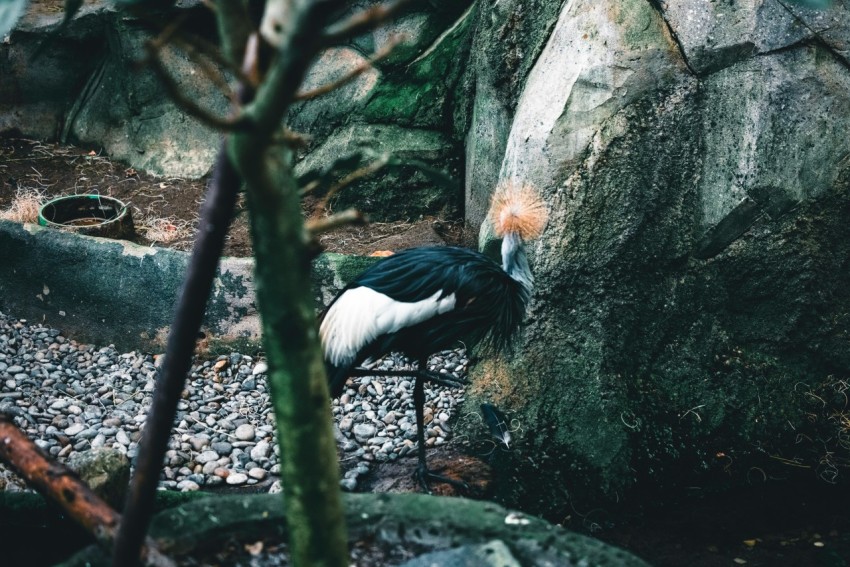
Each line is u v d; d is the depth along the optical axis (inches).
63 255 199.6
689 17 173.5
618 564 79.8
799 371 180.4
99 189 251.4
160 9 64.2
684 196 177.5
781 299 179.5
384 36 233.1
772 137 172.2
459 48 228.4
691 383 175.3
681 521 153.1
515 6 199.5
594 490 157.6
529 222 152.7
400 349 152.0
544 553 82.3
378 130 234.2
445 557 83.7
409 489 154.8
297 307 63.1
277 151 59.7
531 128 180.5
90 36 270.5
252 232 62.4
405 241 219.3
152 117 261.6
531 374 174.4
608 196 175.6
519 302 156.4
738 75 172.6
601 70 174.9
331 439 68.7
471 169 221.9
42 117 276.5
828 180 176.1
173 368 68.0
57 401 179.3
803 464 167.2
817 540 148.0
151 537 84.6
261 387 187.6
